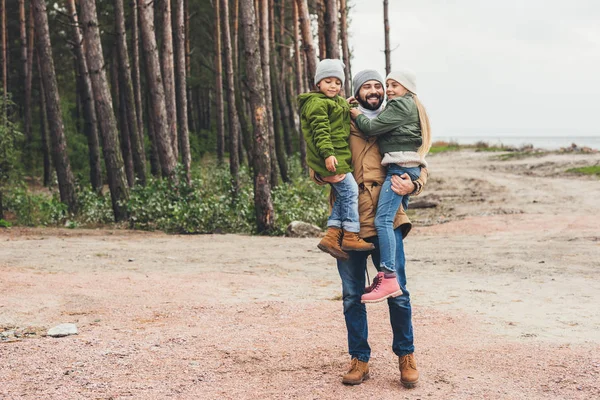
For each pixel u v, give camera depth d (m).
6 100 20.31
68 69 42.03
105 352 5.16
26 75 33.75
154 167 25.53
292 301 7.33
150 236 14.70
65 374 4.62
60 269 9.30
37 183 32.50
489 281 9.05
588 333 5.91
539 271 9.94
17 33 40.94
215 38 29.69
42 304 6.92
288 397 4.19
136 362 4.91
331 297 7.67
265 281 8.80
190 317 6.49
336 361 4.98
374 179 4.38
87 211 18.14
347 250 4.34
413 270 10.17
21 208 18.03
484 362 4.97
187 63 35.56
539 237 14.43
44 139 31.95
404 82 4.45
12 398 4.13
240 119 23.14
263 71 24.67
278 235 15.73
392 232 4.29
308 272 9.84
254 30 15.74
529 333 5.90
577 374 4.64
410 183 4.28
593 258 11.20
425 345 5.48
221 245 13.11
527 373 4.69
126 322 6.26
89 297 7.28
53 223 17.55
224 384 4.44
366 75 4.52
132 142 21.25
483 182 31.69
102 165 33.03
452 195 27.19
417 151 4.43
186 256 11.34
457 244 13.69
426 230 16.77
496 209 21.48
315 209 17.47
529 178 33.38
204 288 8.05
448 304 7.34
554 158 43.72
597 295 7.95
